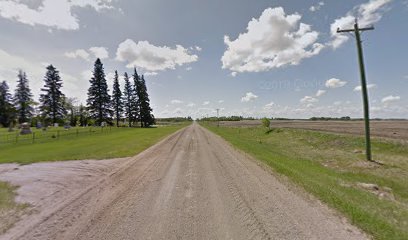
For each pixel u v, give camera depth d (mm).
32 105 60469
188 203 4988
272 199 5129
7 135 29812
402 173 9039
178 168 8812
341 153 13977
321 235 3477
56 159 11156
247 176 7363
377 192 6582
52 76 54000
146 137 25156
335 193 5453
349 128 28922
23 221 4141
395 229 3629
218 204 4895
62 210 4637
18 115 59281
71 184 6695
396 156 11578
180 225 3904
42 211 4598
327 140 18141
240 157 11242
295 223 3895
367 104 11836
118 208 4727
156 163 9922
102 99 57375
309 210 4438
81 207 4797
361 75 12047
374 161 11148
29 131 33312
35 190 6094
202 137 24828
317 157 13273
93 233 3656
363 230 3609
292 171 7934
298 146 18281
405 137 15969
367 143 11586
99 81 56781
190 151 13680
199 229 3750
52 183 6797
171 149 14672
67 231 3738
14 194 5738
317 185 6152
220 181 6820
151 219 4164
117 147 15875
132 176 7613
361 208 4500
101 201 5168
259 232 3611
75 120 69625
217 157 11336
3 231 3773
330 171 9211
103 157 11656
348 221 3930
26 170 8727
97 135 29375
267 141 23719
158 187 6277
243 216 4234
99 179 7266
